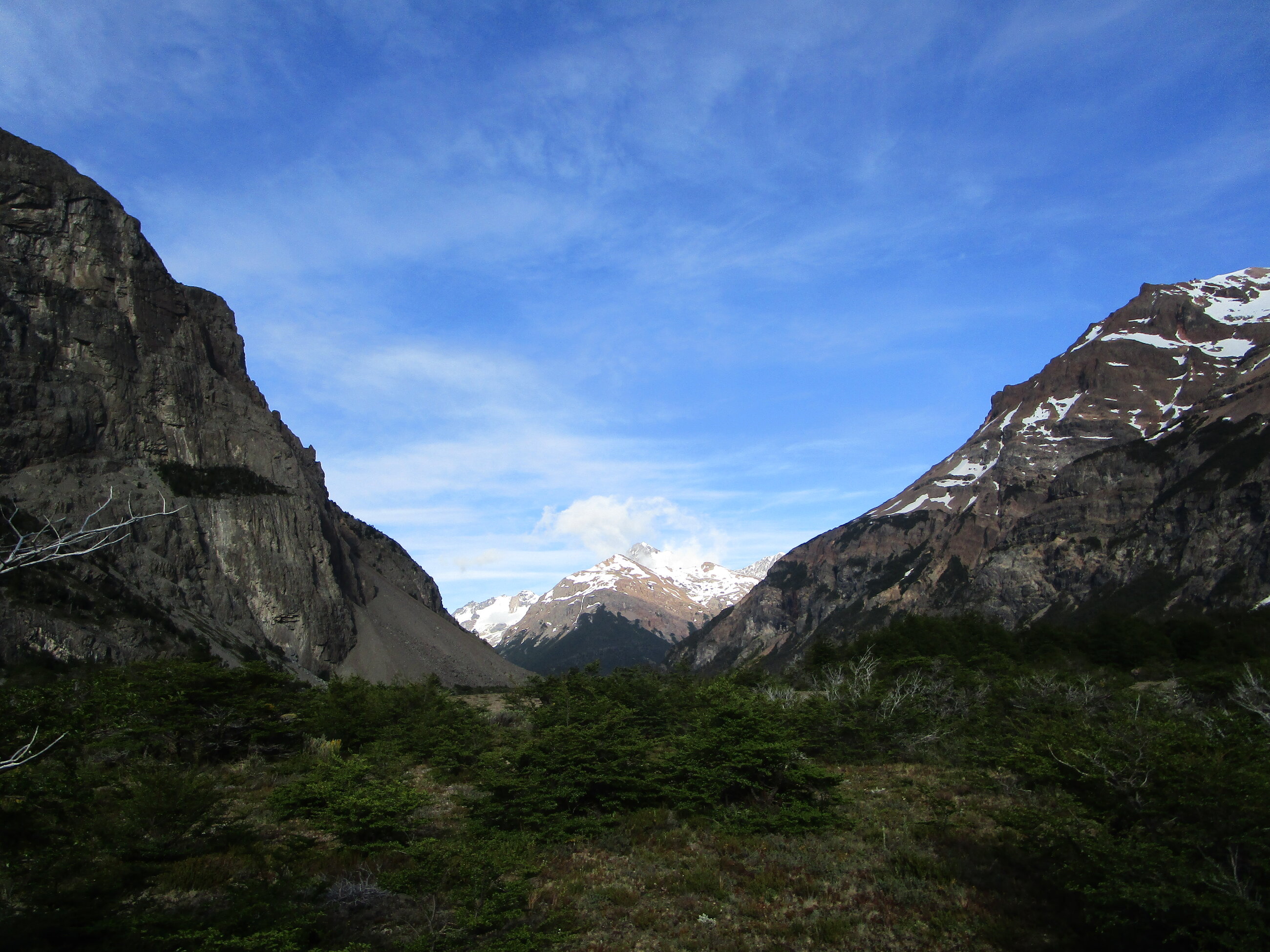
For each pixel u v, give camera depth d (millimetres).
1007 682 43844
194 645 59500
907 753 32594
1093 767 12203
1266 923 9633
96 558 75812
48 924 10172
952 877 14633
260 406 126625
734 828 18234
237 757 34312
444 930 11375
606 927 12789
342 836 16438
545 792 18453
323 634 99688
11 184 95000
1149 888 10031
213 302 128625
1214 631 72500
